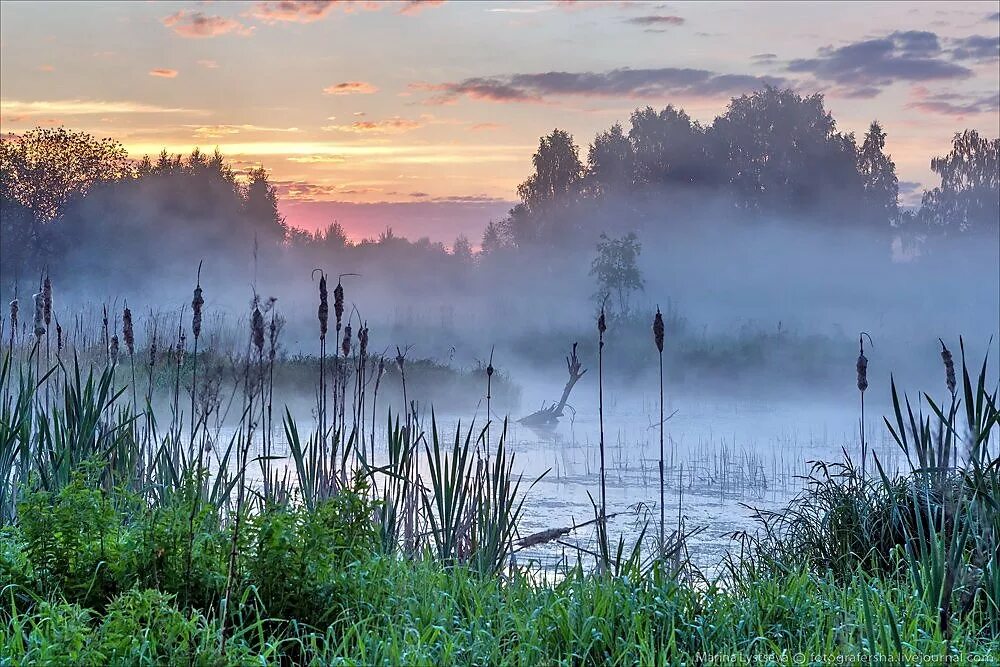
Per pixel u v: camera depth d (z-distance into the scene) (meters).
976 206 72.44
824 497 8.52
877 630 5.91
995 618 6.13
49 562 5.98
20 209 52.38
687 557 7.58
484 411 25.33
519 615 6.18
